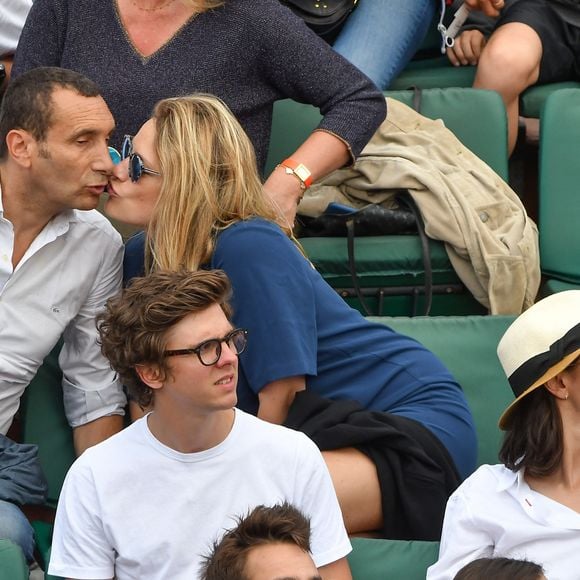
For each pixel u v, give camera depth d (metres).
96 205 10.72
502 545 8.70
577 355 8.52
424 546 9.16
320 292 10.58
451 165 15.02
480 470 9.11
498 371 11.80
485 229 14.27
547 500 8.70
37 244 10.81
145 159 10.47
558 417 8.70
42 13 13.28
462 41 17.95
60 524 8.66
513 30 17.28
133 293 8.29
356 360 10.50
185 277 8.23
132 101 12.81
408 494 9.68
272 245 10.14
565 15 17.55
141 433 8.60
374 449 9.80
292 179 12.73
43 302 10.97
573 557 8.60
